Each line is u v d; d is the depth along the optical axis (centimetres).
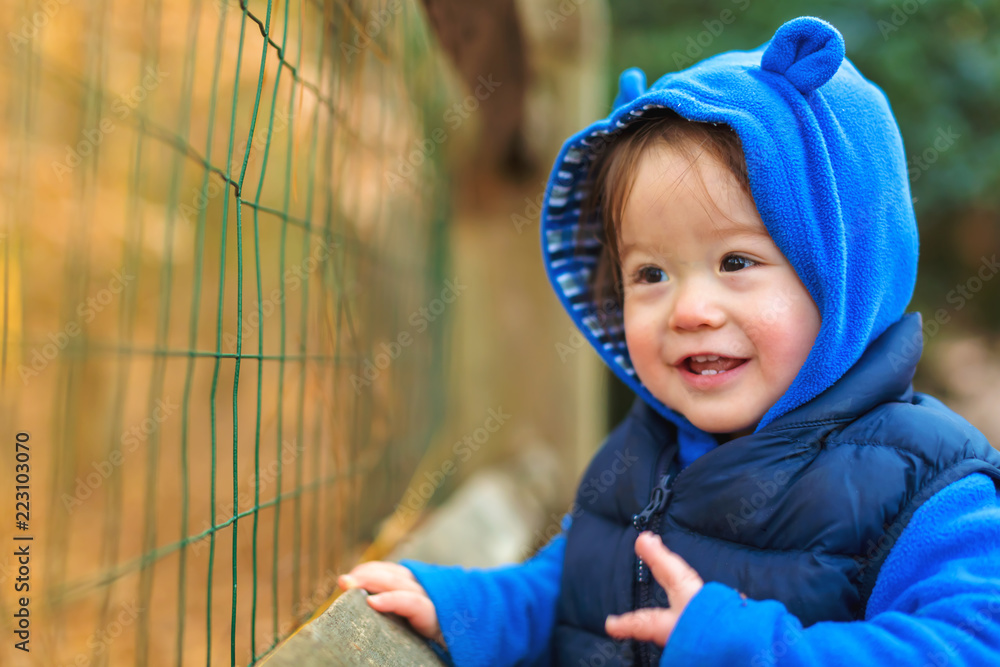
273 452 240
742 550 90
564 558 111
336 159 167
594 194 117
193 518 246
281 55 103
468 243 312
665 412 108
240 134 238
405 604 100
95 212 246
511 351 313
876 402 92
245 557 214
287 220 116
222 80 240
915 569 81
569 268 122
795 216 90
